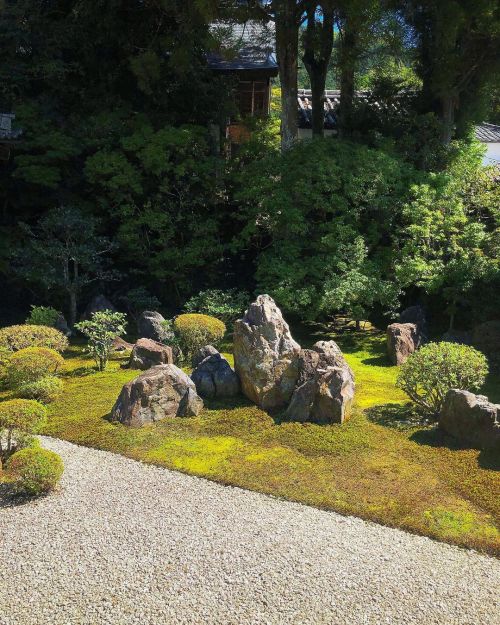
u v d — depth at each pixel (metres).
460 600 5.09
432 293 14.73
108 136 15.98
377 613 4.90
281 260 13.85
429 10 15.90
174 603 4.95
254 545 5.77
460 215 13.40
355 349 13.27
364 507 6.52
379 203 13.94
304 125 21.56
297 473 7.28
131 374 10.99
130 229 15.08
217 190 16.22
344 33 16.44
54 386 9.63
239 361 9.55
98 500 6.57
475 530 6.11
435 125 16.31
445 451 7.83
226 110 18.20
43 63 16.36
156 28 17.52
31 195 16.22
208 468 7.41
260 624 4.75
